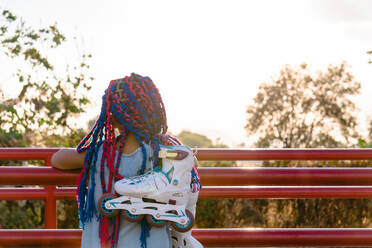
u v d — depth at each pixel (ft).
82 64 27.07
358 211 24.72
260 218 24.99
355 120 101.60
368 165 23.48
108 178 6.12
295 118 106.01
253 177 8.17
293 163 23.67
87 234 6.25
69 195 8.63
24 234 8.17
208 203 24.48
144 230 6.00
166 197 5.92
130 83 6.12
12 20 28.53
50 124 25.02
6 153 7.95
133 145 6.20
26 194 8.54
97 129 6.23
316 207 24.94
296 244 8.57
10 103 25.02
